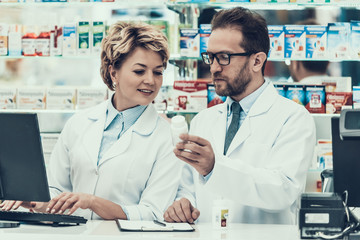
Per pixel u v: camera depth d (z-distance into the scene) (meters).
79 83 4.81
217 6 4.42
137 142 2.66
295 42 4.21
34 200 2.21
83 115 2.83
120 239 1.90
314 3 4.29
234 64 2.56
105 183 2.61
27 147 2.15
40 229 2.12
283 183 2.30
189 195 2.65
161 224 2.21
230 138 2.66
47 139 4.41
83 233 2.01
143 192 2.62
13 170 2.19
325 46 4.20
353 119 1.91
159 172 2.62
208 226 2.29
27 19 4.69
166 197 2.57
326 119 4.36
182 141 2.09
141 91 2.59
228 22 2.56
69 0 4.45
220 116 2.76
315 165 4.20
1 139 2.17
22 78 4.85
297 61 4.51
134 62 2.55
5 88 4.50
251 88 2.68
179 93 4.24
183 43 4.25
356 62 4.46
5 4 4.52
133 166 2.61
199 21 4.46
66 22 4.49
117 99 2.74
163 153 2.66
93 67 4.80
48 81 4.84
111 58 2.62
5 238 1.96
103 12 4.63
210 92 4.23
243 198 2.25
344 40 4.19
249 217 2.56
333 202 1.94
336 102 4.23
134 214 2.42
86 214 2.60
